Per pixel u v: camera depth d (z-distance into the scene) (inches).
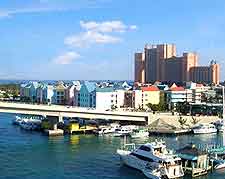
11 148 6161.4
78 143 6771.7
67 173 4648.1
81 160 5339.6
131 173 4692.4
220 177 4571.9
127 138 7431.1
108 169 4867.1
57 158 5452.8
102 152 5935.0
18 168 4845.0
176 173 4493.1
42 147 6299.2
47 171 4722.0
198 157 4692.4
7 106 7819.9
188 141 7116.1
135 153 4859.7
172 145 6614.2
